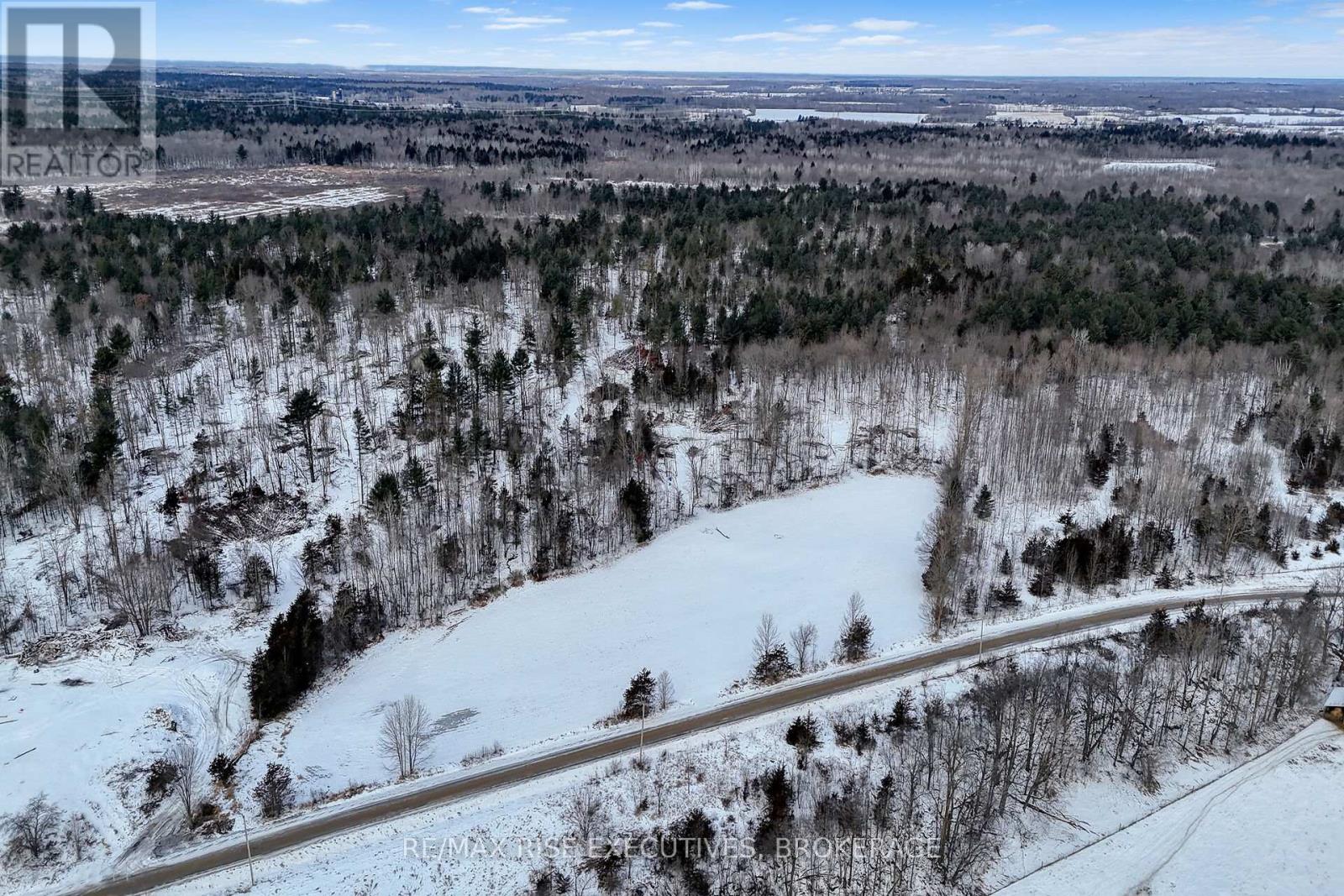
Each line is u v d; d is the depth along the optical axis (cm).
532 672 7462
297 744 6594
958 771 6381
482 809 5947
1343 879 5850
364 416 11006
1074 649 7694
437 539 8906
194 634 7681
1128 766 6675
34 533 8694
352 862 5497
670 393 11931
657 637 7944
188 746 6362
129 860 5503
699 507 10269
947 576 8194
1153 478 9931
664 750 6512
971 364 12012
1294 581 8838
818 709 6956
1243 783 6594
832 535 9731
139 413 10662
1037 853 5997
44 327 11975
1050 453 10506
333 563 8688
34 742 6088
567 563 9100
